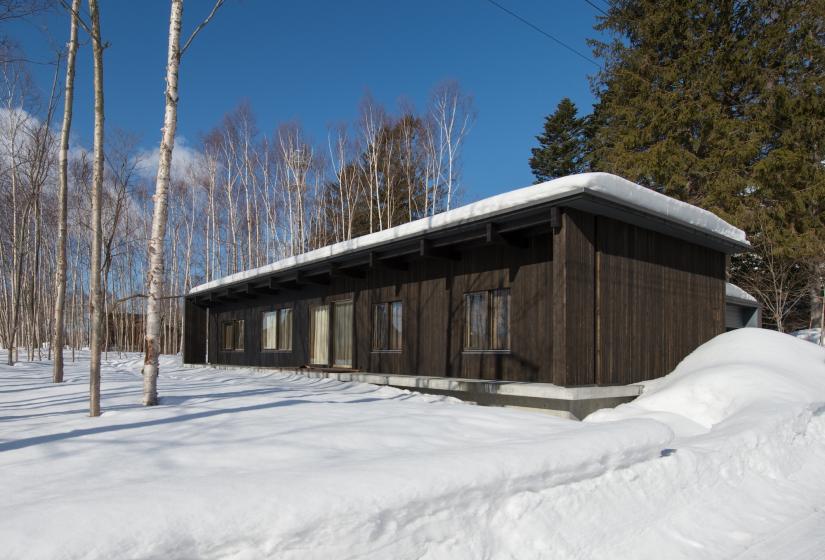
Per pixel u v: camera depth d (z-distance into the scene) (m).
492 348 9.90
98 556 1.95
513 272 9.53
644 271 9.26
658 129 20.59
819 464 6.07
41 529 2.02
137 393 8.72
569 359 7.84
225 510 2.31
